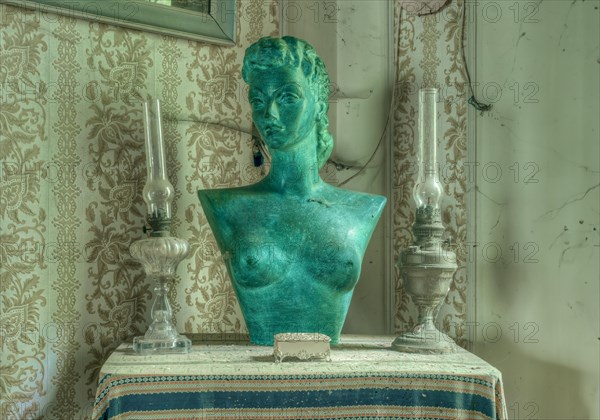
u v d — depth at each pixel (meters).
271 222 2.39
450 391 2.08
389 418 2.08
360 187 2.97
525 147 2.68
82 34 2.49
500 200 2.73
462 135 2.80
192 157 2.74
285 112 2.33
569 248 2.58
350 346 2.40
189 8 2.71
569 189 2.58
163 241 2.24
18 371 2.33
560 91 2.62
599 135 2.52
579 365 2.54
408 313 2.91
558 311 2.60
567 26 2.61
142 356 2.18
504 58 2.73
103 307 2.53
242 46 2.88
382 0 2.97
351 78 2.97
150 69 2.65
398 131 2.96
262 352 2.28
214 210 2.44
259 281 2.34
